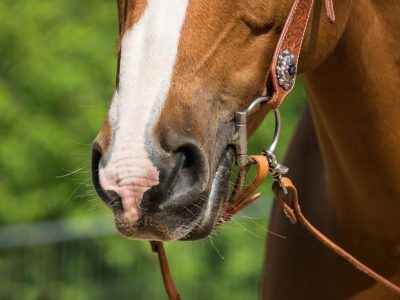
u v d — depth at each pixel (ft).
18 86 42.98
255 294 38.27
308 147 16.02
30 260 35.27
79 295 35.99
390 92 13.87
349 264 14.92
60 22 43.65
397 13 13.62
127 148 11.48
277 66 12.32
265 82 12.46
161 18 11.77
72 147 41.81
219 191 12.07
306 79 14.10
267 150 12.77
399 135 13.98
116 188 11.43
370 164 14.16
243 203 12.79
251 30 12.19
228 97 12.14
